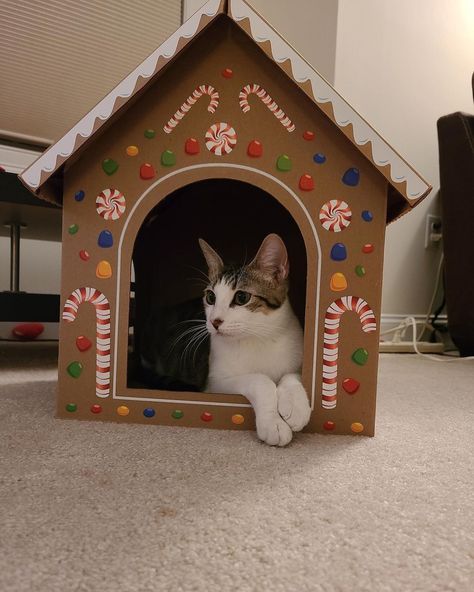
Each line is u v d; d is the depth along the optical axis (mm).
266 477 562
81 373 757
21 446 634
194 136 727
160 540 419
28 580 361
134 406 754
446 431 787
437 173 2076
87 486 521
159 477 549
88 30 1505
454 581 375
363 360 732
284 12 1830
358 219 723
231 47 712
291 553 406
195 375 883
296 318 883
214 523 451
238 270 858
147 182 737
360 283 727
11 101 1479
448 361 1633
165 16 1593
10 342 1911
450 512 495
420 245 2072
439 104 2055
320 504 500
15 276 1579
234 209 1107
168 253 1113
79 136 694
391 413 894
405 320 1950
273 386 727
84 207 745
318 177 722
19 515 456
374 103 1841
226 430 738
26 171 712
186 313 972
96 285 749
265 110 718
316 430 741
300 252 1038
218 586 359
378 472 593
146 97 722
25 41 1452
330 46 1725
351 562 397
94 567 378
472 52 2133
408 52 1920
